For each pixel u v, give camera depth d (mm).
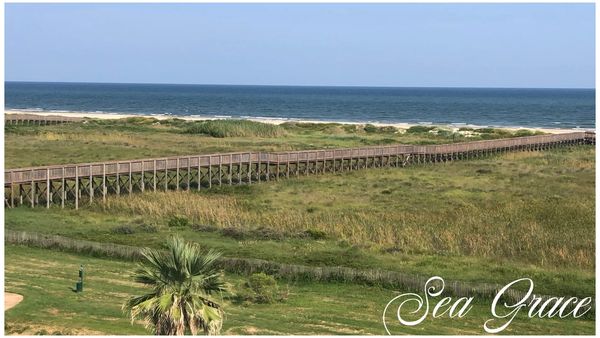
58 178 42938
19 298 25453
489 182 57281
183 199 45000
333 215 42438
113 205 43312
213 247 33812
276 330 22797
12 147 68750
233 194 50156
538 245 34844
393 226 38781
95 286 27609
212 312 17156
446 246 34656
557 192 52688
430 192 52094
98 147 70750
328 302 26703
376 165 65500
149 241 34969
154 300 16953
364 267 30938
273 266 30031
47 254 32625
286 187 52875
